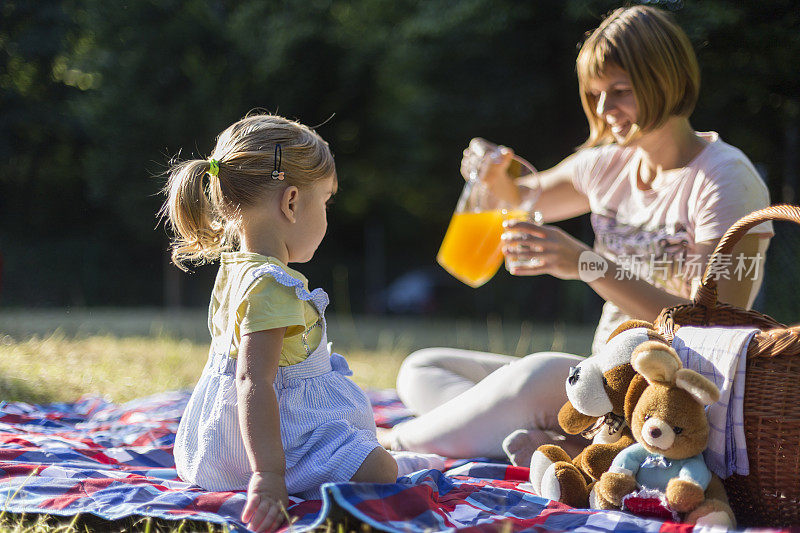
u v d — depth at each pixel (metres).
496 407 2.07
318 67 12.68
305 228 1.81
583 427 1.70
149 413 2.71
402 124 11.52
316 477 1.67
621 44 2.09
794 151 8.18
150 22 12.41
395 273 14.80
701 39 6.83
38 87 12.95
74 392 3.27
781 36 7.31
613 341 1.68
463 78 10.44
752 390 1.57
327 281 14.10
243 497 1.60
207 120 12.34
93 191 12.99
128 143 12.51
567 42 9.74
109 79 12.43
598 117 2.39
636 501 1.55
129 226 13.50
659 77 2.09
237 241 1.91
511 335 7.86
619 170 2.48
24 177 13.93
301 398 1.73
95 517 1.53
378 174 14.12
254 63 12.39
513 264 2.12
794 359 1.54
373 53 12.20
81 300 13.27
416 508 1.50
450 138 11.46
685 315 1.78
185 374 3.84
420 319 13.12
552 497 1.70
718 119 8.58
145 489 1.67
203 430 1.72
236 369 1.65
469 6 9.84
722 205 2.12
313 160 1.80
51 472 1.80
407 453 2.03
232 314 1.68
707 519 1.49
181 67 12.52
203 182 1.85
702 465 1.56
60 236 14.38
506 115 10.29
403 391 2.57
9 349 3.82
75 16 12.40
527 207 2.49
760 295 7.44
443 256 2.40
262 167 1.75
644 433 1.54
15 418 2.59
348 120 13.45
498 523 1.47
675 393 1.53
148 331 6.26
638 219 2.35
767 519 1.59
